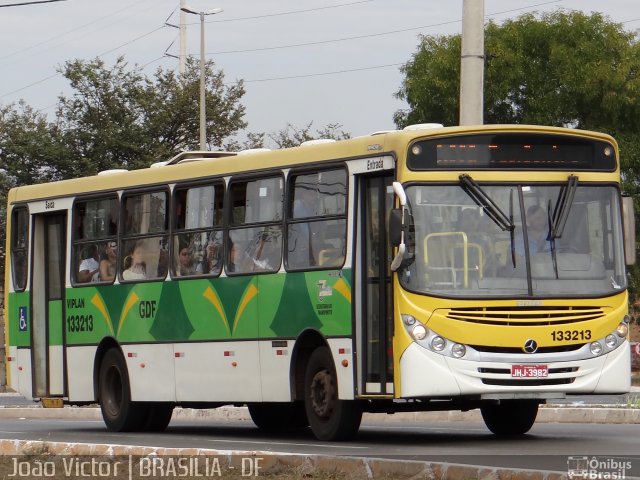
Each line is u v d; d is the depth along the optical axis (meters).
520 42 58.44
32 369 31.92
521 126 23.22
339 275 23.94
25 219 32.44
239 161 26.69
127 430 29.83
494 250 22.73
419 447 22.88
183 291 27.81
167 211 28.50
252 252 26.16
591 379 22.78
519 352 22.50
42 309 31.97
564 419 31.88
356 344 23.56
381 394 23.02
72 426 33.25
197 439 26.94
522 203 23.02
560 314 22.73
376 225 23.55
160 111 68.88
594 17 58.66
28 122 68.06
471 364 22.31
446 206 22.78
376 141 23.45
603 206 23.50
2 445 23.33
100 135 67.00
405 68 59.88
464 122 29.41
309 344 24.97
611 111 57.72
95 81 67.69
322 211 24.55
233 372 26.47
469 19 29.45
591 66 57.16
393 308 22.67
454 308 22.39
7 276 32.84
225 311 26.69
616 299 23.14
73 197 31.11
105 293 29.98
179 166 28.28
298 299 24.88
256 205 26.16
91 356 30.41
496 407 25.97
